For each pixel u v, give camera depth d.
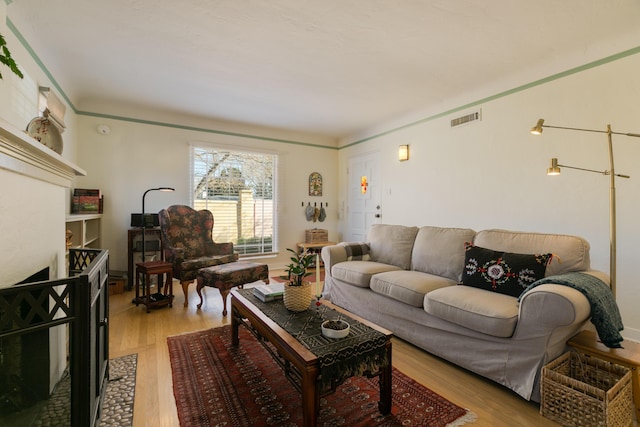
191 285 4.12
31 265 1.43
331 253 3.15
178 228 3.84
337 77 3.17
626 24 2.26
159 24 2.26
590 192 2.60
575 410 1.39
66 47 2.57
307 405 1.28
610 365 1.55
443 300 1.99
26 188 1.36
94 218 3.58
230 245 4.09
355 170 5.47
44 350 1.43
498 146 3.27
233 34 2.39
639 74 2.32
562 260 1.95
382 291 2.48
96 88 3.44
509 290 1.99
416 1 2.02
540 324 1.56
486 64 2.89
